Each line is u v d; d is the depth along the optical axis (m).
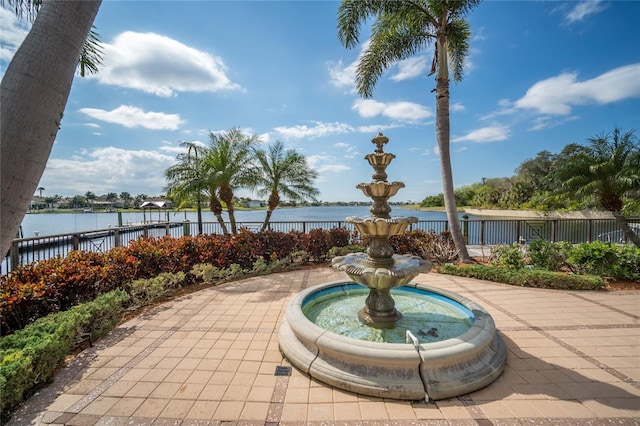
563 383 2.43
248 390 2.37
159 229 11.70
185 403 2.22
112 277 4.34
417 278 5.81
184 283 5.45
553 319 3.75
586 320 3.71
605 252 5.55
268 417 2.07
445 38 7.21
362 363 2.38
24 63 1.32
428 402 2.20
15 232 1.32
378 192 3.38
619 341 3.16
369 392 2.27
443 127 7.30
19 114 1.29
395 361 2.29
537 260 6.20
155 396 2.30
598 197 6.85
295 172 9.25
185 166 8.44
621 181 6.18
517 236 9.46
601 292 4.86
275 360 2.81
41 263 3.97
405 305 3.97
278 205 9.81
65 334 2.74
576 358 2.82
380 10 7.04
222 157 8.29
